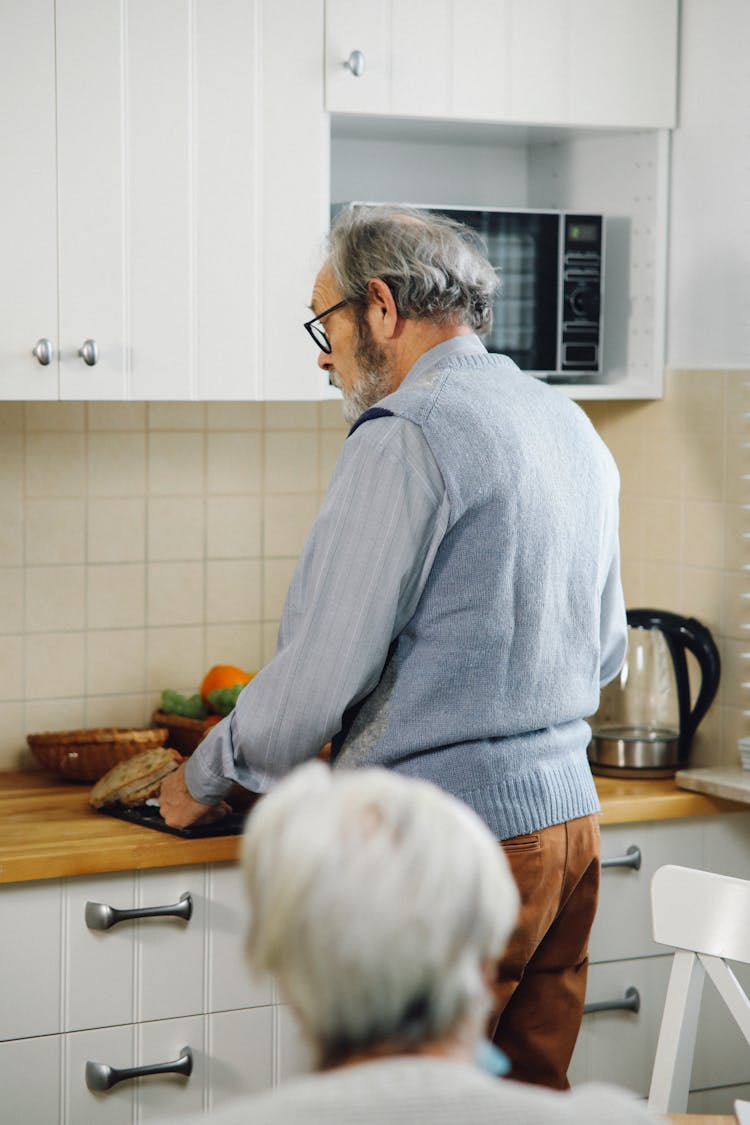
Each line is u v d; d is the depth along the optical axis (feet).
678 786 7.96
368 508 5.63
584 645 6.08
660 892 5.57
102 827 7.06
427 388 5.78
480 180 9.27
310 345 7.77
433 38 7.87
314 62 7.63
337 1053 2.55
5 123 7.08
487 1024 5.94
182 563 8.82
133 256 7.37
